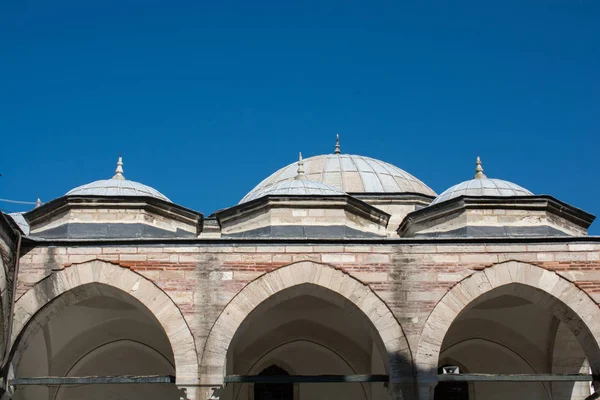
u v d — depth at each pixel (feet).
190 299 50.83
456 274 51.78
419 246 52.34
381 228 63.77
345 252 52.08
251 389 63.98
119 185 64.54
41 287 50.98
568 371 62.13
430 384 49.37
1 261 47.93
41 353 60.18
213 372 49.39
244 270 51.52
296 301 61.31
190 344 49.90
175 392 64.28
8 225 48.62
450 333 65.05
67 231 57.88
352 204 61.87
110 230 58.18
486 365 65.62
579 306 51.21
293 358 65.67
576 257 52.19
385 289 51.37
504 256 52.19
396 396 49.24
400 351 50.14
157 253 51.80
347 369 65.21
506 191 64.03
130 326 62.80
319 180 85.87
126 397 64.03
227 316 50.49
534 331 62.95
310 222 60.75
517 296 56.59
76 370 63.10
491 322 64.03
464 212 59.21
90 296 52.37
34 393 61.16
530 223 58.59
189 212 61.31
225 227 62.75
